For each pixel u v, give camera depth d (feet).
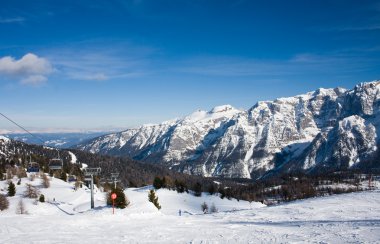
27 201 376.48
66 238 86.17
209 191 577.02
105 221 126.93
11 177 580.71
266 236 90.43
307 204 200.34
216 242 83.71
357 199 209.56
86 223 118.42
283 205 209.46
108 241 84.12
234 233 97.40
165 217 152.35
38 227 103.04
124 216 145.07
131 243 82.23
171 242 83.92
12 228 99.45
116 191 184.44
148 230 104.17
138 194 467.11
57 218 127.13
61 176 634.84
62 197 449.89
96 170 245.65
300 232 95.45
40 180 570.87
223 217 159.33
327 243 76.84
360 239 79.10
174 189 531.09
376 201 199.00
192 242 83.97
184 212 375.04
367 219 128.77
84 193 494.18
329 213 158.10
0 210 320.91
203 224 123.75
